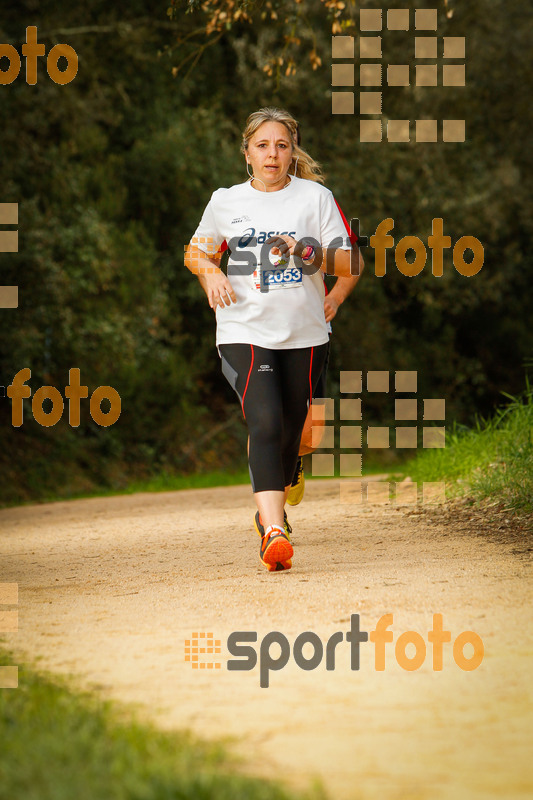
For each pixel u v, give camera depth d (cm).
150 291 4200
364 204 5028
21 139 3788
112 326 3922
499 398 6312
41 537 1443
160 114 4741
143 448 4150
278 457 904
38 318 3531
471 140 5412
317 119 4991
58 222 3766
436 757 414
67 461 3822
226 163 4688
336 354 5262
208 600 754
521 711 471
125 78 4709
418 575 815
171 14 1531
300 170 958
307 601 727
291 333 912
